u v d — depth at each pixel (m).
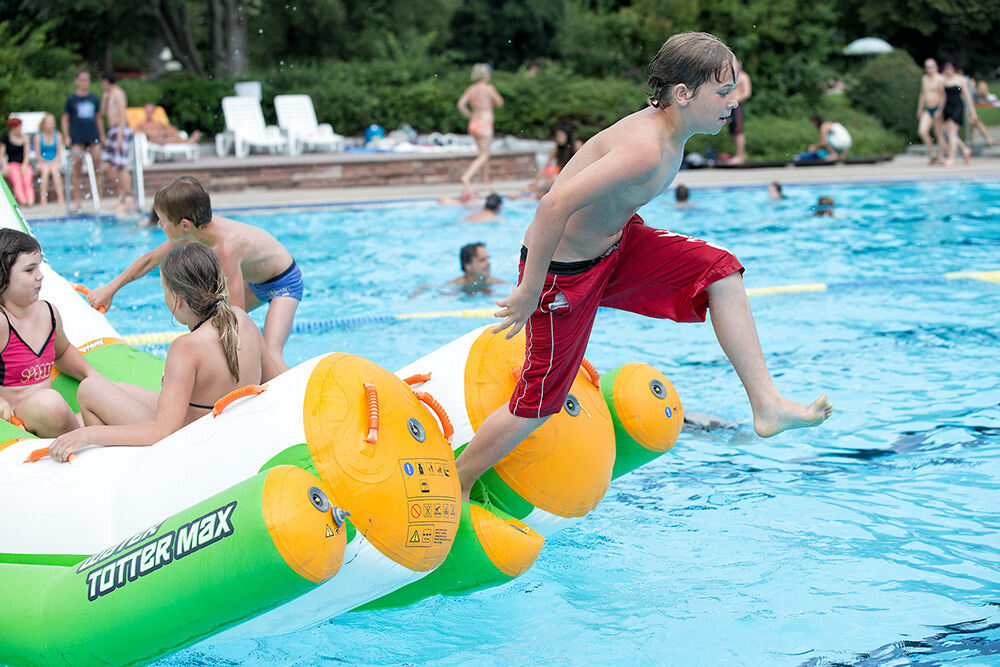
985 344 6.39
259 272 5.34
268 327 5.36
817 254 9.88
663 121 2.79
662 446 3.64
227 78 23.41
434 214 13.30
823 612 3.24
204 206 4.77
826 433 4.94
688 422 5.21
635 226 3.11
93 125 14.30
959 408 5.18
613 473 3.76
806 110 23.14
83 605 2.76
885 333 6.77
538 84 22.11
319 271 9.65
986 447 4.62
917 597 3.30
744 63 23.25
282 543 2.44
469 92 15.64
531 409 3.08
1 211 5.61
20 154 14.07
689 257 3.05
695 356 6.44
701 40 2.74
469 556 3.14
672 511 4.16
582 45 27.98
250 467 2.82
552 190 2.69
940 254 9.66
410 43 27.42
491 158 17.36
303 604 2.82
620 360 6.38
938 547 3.66
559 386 3.08
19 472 3.27
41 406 3.74
